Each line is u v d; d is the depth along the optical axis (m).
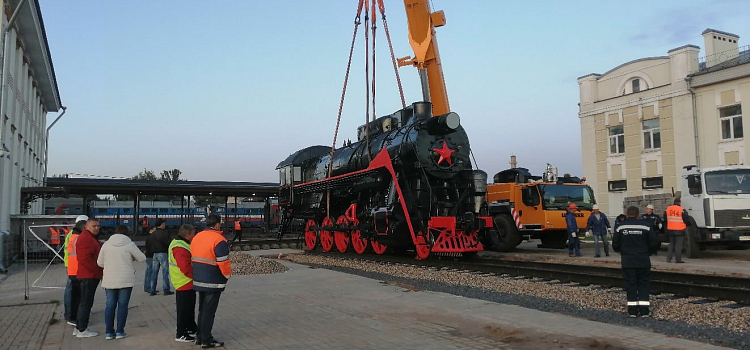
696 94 25.42
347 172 19.66
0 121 14.70
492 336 6.45
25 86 24.30
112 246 6.88
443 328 6.91
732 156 24.02
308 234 22.62
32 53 24.80
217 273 6.23
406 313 7.96
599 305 8.58
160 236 10.77
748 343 6.09
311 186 21.50
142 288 11.84
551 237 22.05
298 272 13.86
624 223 7.81
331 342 6.29
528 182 20.69
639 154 27.73
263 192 34.81
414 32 18.03
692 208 16.53
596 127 30.08
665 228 15.93
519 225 19.67
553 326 6.90
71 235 7.98
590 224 17.34
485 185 16.25
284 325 7.29
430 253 16.06
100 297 10.39
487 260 15.94
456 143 16.58
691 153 25.34
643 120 27.66
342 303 8.95
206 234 6.29
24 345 6.55
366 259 17.25
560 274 11.49
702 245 16.61
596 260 15.83
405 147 16.02
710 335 6.49
